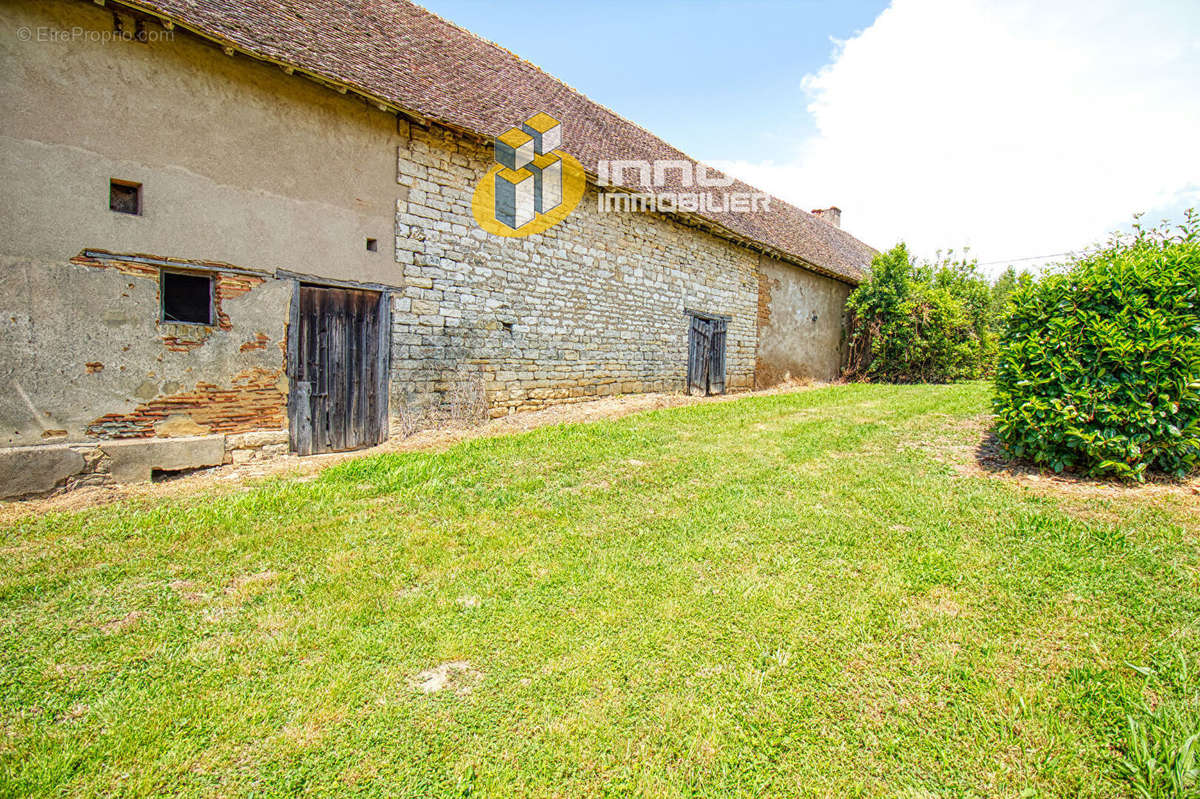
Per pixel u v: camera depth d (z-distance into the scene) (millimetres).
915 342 15961
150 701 2305
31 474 4895
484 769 1989
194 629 2824
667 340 11688
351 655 2619
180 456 5680
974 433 7102
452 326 7840
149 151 5410
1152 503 4438
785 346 15539
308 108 6398
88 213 5129
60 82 4969
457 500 4754
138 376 5480
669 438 7102
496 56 10344
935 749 2066
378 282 7062
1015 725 2166
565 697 2338
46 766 1967
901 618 2883
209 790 1897
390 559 3625
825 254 17250
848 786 1915
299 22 6773
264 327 6203
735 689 2379
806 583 3252
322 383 6707
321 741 2111
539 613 2969
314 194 6484
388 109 6754
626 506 4617
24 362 4910
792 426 7906
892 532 3977
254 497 4688
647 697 2338
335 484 5176
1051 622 2826
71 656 2598
